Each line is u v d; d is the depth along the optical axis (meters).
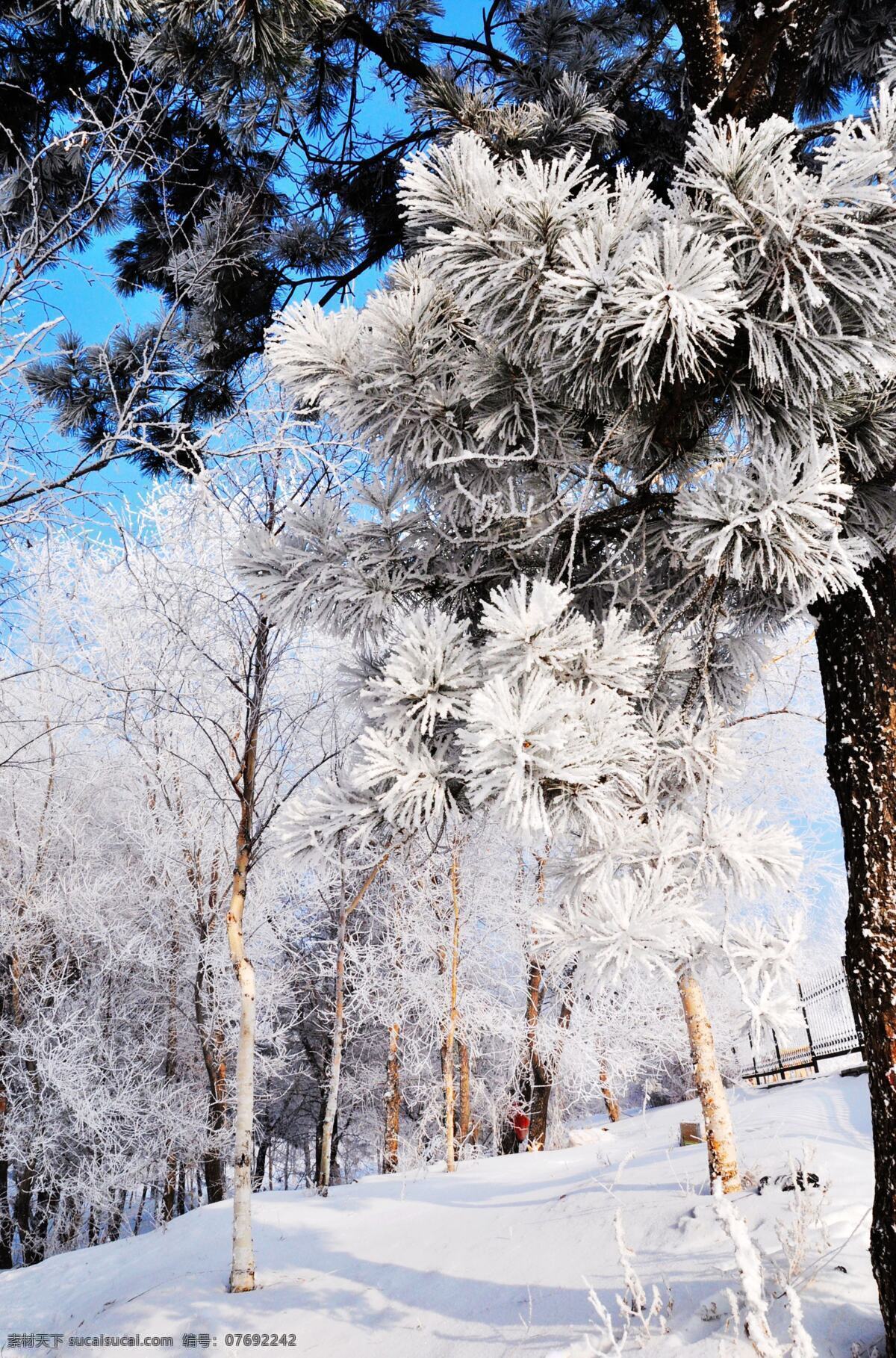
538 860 12.20
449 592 3.15
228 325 5.29
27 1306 6.62
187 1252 6.70
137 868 13.11
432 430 2.78
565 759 2.03
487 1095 14.10
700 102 3.22
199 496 5.07
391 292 2.84
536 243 2.08
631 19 5.77
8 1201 11.80
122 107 3.38
